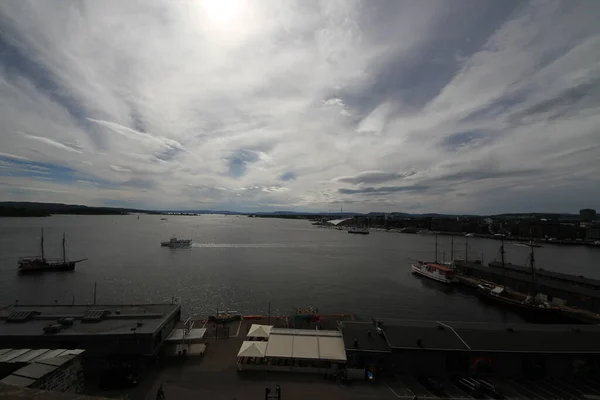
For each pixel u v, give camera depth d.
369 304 111.50
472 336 48.97
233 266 171.75
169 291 118.31
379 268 181.75
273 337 50.22
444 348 46.44
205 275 146.88
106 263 175.00
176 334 51.84
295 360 47.28
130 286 125.12
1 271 152.88
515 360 46.28
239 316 64.75
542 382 44.69
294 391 41.25
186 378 43.31
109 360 45.34
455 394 41.66
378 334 50.31
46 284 129.00
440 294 127.69
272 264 183.00
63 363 26.25
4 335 45.16
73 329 47.62
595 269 196.75
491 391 41.38
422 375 45.62
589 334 50.12
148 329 47.62
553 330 51.38
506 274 130.25
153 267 164.75
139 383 42.00
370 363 46.56
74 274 147.25
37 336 45.09
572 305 101.50
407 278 156.12
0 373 32.03
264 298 112.31
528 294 113.94
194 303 104.81
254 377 43.94
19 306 56.84
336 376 44.28
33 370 24.78
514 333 49.97
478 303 116.06
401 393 41.66
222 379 43.25
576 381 45.06
